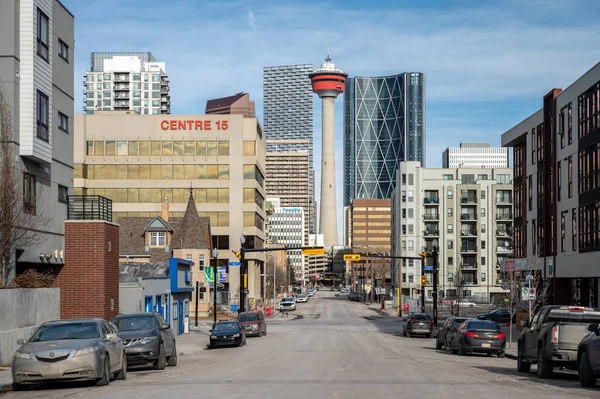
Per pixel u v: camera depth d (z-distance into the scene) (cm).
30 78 3431
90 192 10425
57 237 3822
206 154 10538
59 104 3912
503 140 6875
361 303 15050
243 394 1675
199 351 3984
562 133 5262
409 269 14062
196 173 10538
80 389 1859
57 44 3891
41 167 3653
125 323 2603
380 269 17500
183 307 5766
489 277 13738
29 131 3412
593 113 4616
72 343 1888
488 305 12744
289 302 11075
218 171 10562
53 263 3756
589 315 2202
